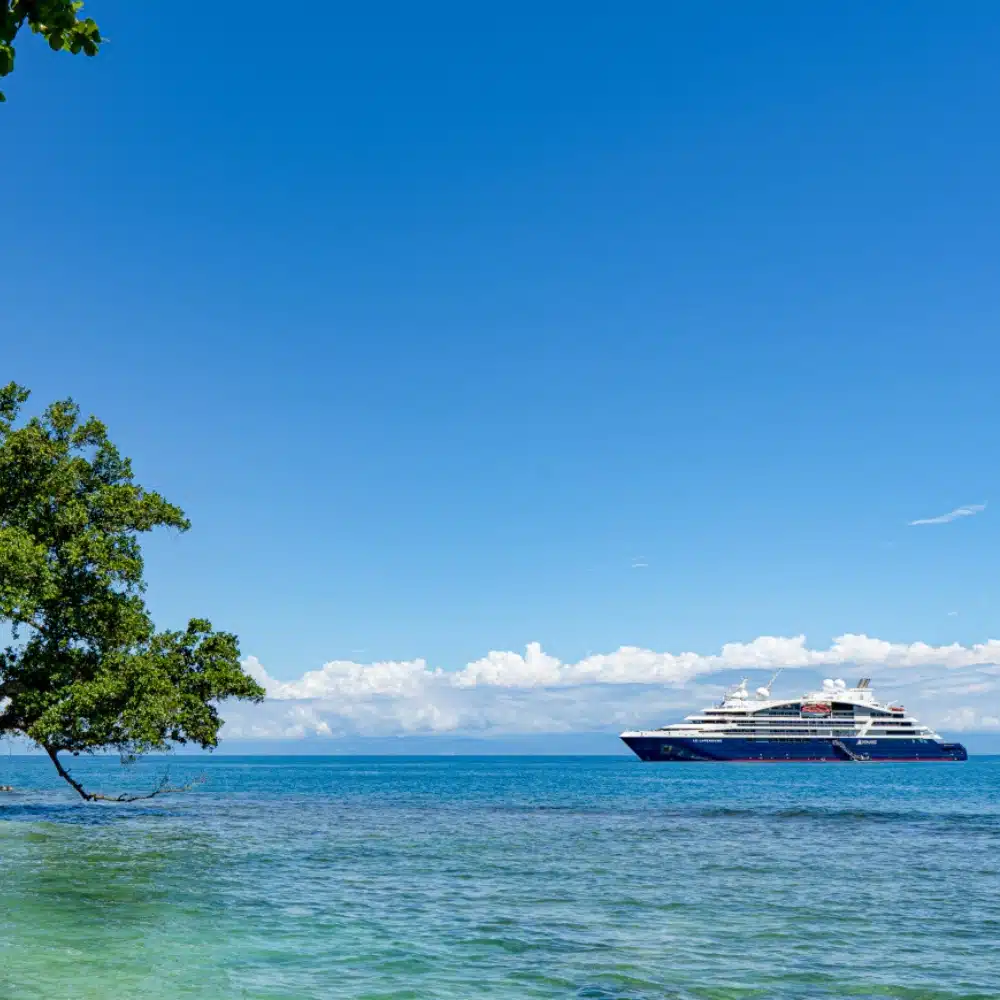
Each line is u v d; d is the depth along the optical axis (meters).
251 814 49.06
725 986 13.68
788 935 17.48
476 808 57.25
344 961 14.80
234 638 42.47
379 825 42.19
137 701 36.22
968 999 13.12
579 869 26.75
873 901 21.58
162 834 35.56
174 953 15.03
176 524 39.38
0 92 6.00
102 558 35.81
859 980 14.12
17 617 32.03
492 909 19.83
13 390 37.19
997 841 36.69
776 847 33.78
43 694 35.22
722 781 117.50
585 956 15.46
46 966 13.93
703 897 21.88
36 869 24.58
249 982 13.33
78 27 6.10
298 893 21.45
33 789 83.06
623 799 70.56
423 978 13.82
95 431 38.94
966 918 19.50
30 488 36.59
